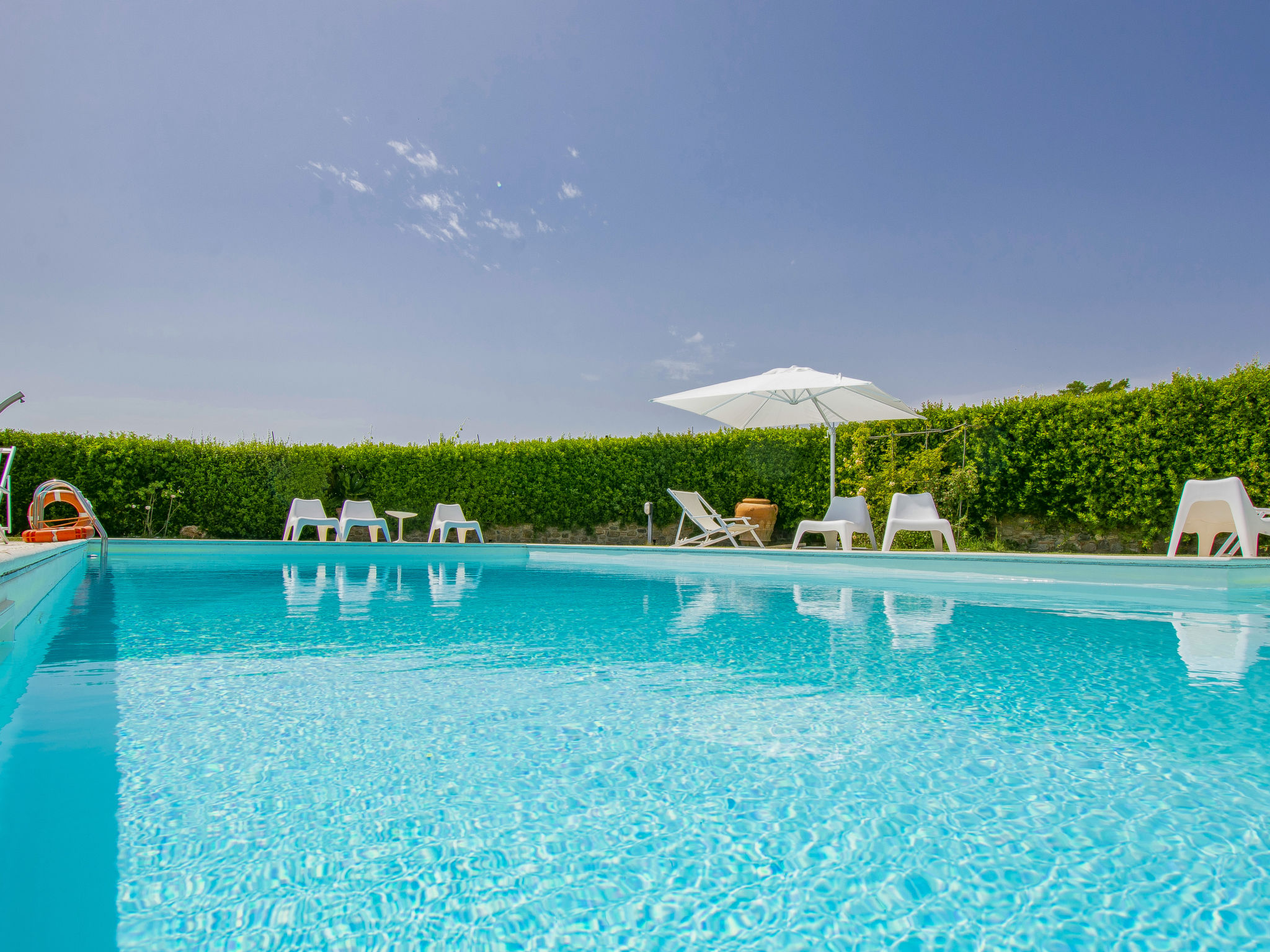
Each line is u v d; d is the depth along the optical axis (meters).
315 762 1.46
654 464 10.48
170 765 1.43
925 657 2.53
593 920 0.90
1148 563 4.59
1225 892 0.96
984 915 0.91
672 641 2.84
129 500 9.90
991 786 1.34
